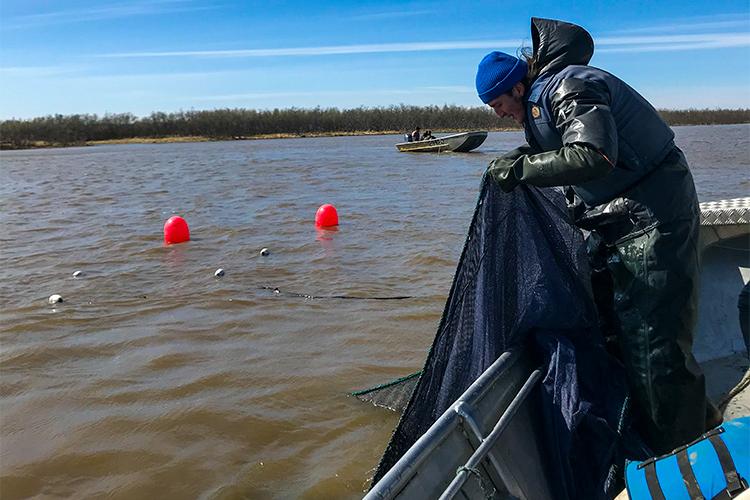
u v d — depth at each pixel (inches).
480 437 105.4
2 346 276.5
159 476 178.1
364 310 313.1
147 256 445.1
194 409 213.9
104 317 313.6
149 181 1029.8
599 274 136.3
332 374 238.7
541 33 112.3
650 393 116.0
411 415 120.8
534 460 115.0
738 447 68.5
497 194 119.3
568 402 116.5
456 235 479.8
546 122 110.0
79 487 175.0
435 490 96.6
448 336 121.0
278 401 218.5
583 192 120.0
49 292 359.3
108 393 228.5
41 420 210.8
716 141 1998.0
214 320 305.0
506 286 126.3
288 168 1219.2
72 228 566.6
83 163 1662.2
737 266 173.5
